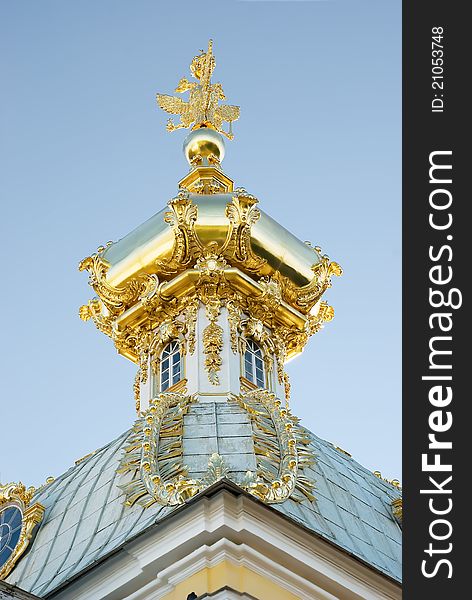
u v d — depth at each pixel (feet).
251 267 215.72
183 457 175.73
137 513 169.78
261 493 164.55
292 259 218.59
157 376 212.84
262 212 217.56
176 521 158.40
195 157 237.04
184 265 214.28
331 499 178.81
